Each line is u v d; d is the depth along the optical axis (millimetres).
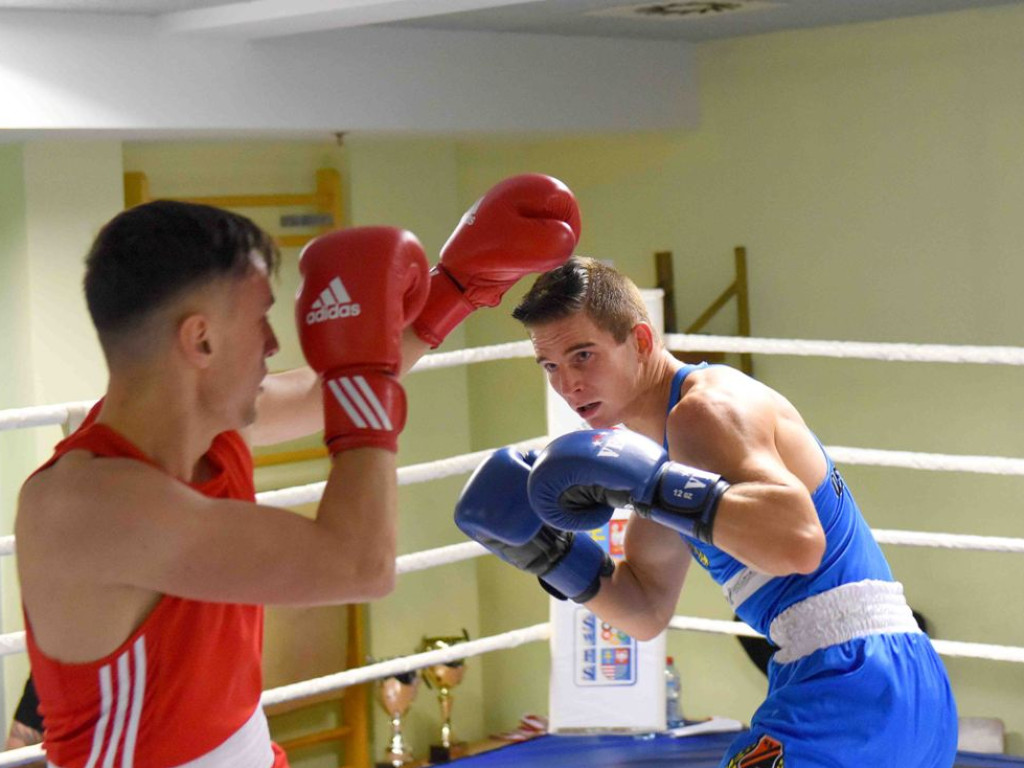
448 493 6230
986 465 3059
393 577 1307
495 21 4633
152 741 1305
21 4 3686
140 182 5211
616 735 3346
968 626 5227
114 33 3982
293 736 5762
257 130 4434
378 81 4617
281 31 4051
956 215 5113
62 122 3904
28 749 2549
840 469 5508
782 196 5555
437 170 6062
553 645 3311
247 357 1314
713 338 3285
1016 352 3066
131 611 1265
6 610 5121
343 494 1295
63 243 4895
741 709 5750
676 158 5852
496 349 3129
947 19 5043
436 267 1879
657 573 2254
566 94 5219
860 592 1958
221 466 1410
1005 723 5156
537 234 1846
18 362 4984
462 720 6359
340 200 5828
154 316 1262
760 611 2018
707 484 1783
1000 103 4965
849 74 5320
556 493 1867
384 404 1333
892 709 1902
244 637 1378
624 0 4262
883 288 5328
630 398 2070
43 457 4930
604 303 2020
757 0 4453
